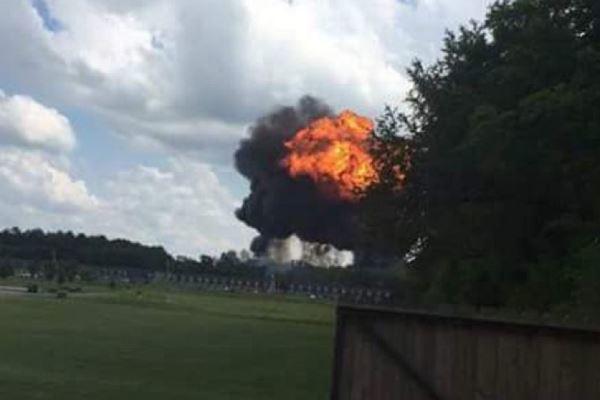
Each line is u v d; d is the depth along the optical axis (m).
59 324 57.72
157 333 55.22
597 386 10.39
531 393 10.85
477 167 33.97
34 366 32.91
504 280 35.97
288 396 28.83
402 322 11.88
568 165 31.56
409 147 39.62
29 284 136.75
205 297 138.25
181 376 32.59
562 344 10.69
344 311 12.24
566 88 31.44
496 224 35.31
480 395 11.20
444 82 38.97
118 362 36.22
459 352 11.42
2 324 55.03
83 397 25.80
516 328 11.01
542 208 34.59
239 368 36.66
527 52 33.69
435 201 38.22
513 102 34.56
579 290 26.66
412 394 11.66
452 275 37.62
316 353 45.50
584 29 34.66
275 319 78.88
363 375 12.04
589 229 31.41
